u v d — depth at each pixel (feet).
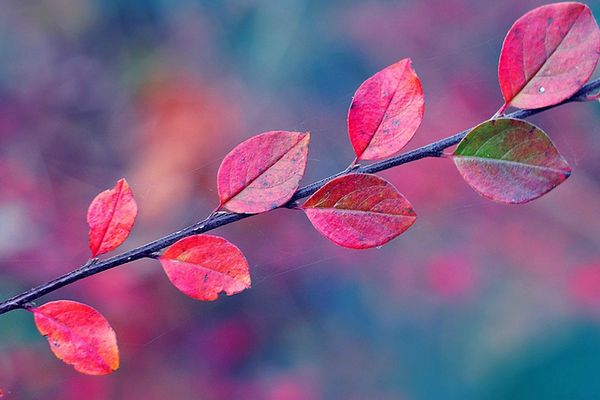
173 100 3.75
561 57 1.71
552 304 3.98
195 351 3.25
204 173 2.81
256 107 3.88
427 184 3.44
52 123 3.55
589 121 3.31
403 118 1.73
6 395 2.77
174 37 4.13
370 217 1.72
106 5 4.09
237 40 4.22
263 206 1.73
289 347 3.59
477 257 3.86
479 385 3.88
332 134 3.25
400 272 3.84
